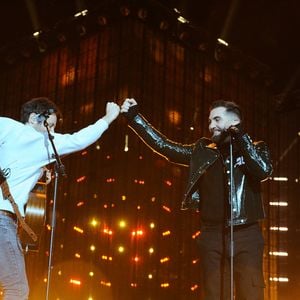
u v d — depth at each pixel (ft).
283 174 44.96
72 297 38.09
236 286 12.35
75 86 42.37
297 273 42.24
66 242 39.34
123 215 37.73
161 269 38.01
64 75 43.27
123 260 37.04
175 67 41.88
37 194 12.28
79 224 39.27
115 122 39.47
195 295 39.19
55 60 44.24
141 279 37.04
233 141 12.26
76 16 40.52
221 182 12.51
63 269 38.86
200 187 12.83
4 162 10.62
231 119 12.74
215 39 40.98
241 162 12.55
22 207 10.64
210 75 43.98
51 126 11.43
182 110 41.57
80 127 41.16
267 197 44.21
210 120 12.97
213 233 12.43
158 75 40.60
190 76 42.68
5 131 10.79
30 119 11.33
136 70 39.32
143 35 40.14
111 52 40.52
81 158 40.65
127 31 39.96
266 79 43.86
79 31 40.83
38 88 44.60
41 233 12.16
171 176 39.96
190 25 40.11
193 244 40.06
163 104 40.42
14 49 43.19
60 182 40.68
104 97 40.16
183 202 12.87
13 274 10.26
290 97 44.98
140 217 37.88
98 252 37.99
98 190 39.09
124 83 39.06
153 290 37.29
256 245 12.19
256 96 46.34
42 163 10.95
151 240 37.99
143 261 37.37
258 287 12.00
